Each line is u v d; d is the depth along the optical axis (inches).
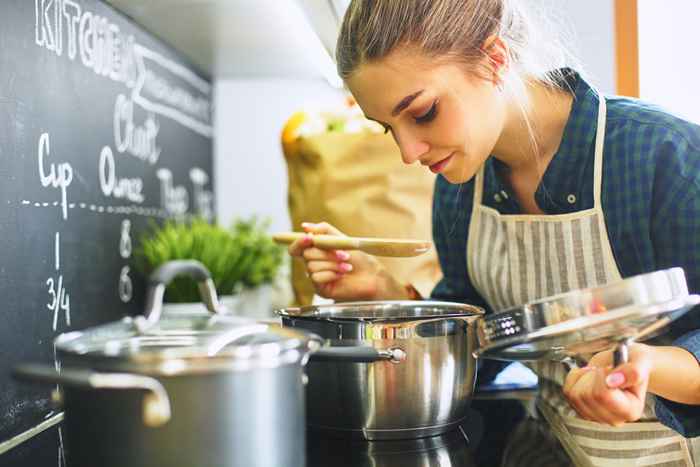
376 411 38.7
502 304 49.3
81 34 56.2
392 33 35.6
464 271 52.4
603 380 30.0
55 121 50.7
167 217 81.5
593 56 78.2
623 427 41.6
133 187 69.7
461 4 36.7
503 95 39.4
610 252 42.8
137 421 25.4
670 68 69.7
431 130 37.3
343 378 38.5
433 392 38.8
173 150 84.4
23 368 24.6
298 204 72.2
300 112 74.0
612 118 42.2
